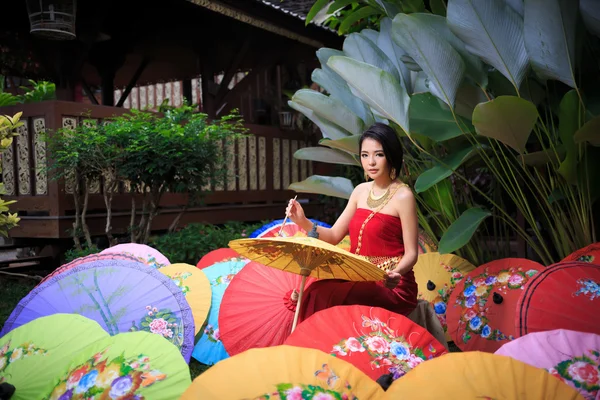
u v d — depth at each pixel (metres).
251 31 8.42
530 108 2.85
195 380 1.68
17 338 2.27
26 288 4.99
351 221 2.77
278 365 1.71
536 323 2.45
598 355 1.88
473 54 3.23
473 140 3.88
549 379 1.63
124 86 11.98
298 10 8.38
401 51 4.14
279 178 8.95
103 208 6.26
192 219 7.35
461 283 3.33
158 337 2.05
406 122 3.38
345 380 1.69
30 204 5.90
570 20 2.87
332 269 2.46
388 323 2.18
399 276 2.41
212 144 5.91
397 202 2.63
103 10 7.09
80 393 1.88
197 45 8.68
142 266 2.90
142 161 5.14
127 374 1.91
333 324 2.14
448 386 1.61
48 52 7.32
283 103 9.69
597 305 2.39
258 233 4.54
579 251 3.02
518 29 3.06
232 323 2.73
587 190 3.31
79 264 3.00
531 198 4.50
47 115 5.74
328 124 4.13
